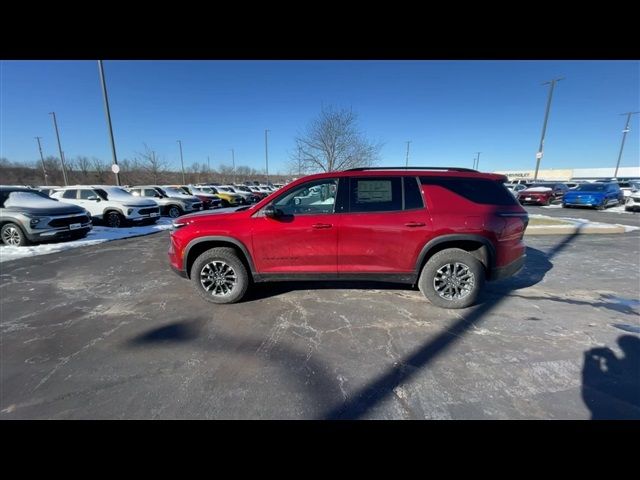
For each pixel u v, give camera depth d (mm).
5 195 7996
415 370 2512
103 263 6066
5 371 2551
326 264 3740
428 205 3586
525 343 2898
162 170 37812
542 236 8320
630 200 14539
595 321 3342
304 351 2814
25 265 5914
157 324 3381
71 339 3072
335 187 3709
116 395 2258
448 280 3658
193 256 4023
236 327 3287
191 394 2264
